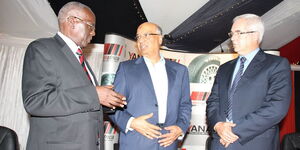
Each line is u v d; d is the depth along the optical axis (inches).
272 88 79.2
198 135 141.9
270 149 78.4
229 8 147.0
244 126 76.6
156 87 89.3
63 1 135.1
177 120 90.8
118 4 141.1
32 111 63.9
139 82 87.6
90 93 66.5
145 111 85.4
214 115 88.0
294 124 174.6
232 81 88.5
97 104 66.9
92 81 79.7
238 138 78.2
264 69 82.2
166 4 143.3
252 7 147.2
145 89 86.9
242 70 86.0
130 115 85.2
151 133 81.0
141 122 81.0
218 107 89.8
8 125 153.9
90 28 78.7
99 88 69.2
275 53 135.4
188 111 92.0
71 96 65.6
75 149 67.6
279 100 76.7
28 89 65.0
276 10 149.3
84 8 78.0
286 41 180.1
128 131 85.2
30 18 141.6
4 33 152.8
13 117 154.9
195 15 150.0
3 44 154.4
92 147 69.7
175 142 87.8
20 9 136.3
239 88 82.9
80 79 70.8
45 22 144.2
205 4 143.5
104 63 126.3
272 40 177.9
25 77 66.5
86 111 67.9
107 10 143.4
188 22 154.3
